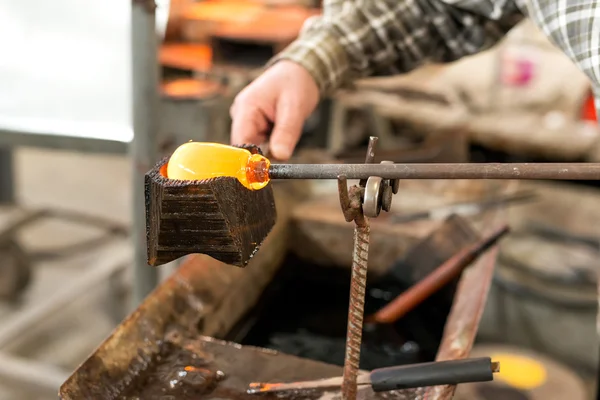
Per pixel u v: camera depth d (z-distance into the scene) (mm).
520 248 2643
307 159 1816
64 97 2291
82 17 2818
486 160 2936
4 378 2162
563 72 3070
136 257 1641
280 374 1069
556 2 1136
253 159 917
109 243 3574
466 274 1326
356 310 955
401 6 1399
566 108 3105
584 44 1109
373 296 1494
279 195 1607
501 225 1453
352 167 886
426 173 865
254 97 1276
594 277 2453
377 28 1387
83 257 3459
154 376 1060
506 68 3127
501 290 2516
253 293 1354
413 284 1479
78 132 2064
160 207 895
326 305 1481
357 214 900
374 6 1393
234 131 1264
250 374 1070
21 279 2941
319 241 1567
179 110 1800
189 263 1213
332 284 1547
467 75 3176
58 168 4719
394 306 1313
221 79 2037
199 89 1873
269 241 1439
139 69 1479
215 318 1213
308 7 2656
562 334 2441
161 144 1639
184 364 1079
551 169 839
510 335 2531
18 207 3074
